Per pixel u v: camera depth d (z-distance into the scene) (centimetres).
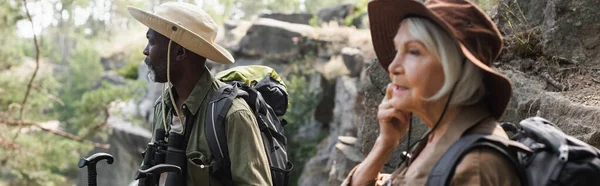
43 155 1249
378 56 173
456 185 136
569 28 324
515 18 345
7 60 1227
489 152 138
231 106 248
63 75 2830
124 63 2461
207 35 263
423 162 148
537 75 315
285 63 1338
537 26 334
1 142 1101
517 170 140
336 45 1288
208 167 245
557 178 139
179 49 257
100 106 1541
